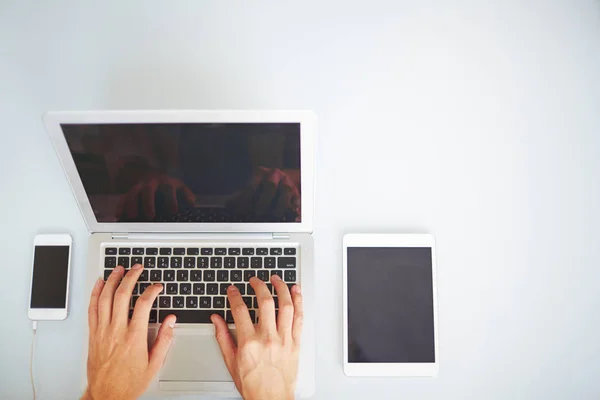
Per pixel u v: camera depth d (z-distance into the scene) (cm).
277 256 75
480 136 84
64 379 78
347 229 81
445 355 80
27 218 81
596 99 85
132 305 74
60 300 78
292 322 72
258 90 84
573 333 81
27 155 82
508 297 81
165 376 73
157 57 84
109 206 72
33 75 83
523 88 85
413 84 84
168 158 67
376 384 79
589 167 84
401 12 85
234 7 84
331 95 84
